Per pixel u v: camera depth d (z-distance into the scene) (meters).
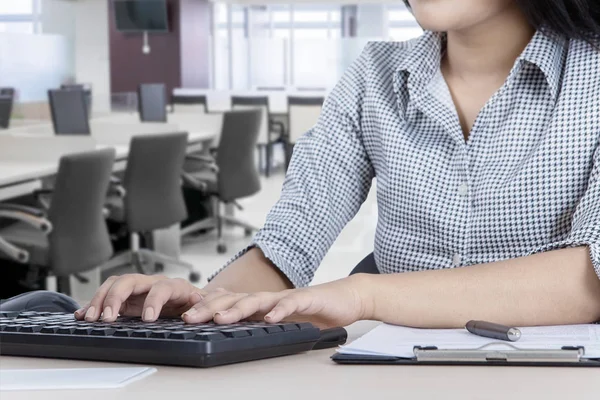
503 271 1.05
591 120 1.20
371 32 19.20
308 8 20.69
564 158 1.21
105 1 17.08
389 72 1.41
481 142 1.27
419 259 1.31
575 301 1.03
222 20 19.53
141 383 0.74
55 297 1.15
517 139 1.25
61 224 4.38
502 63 1.27
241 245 7.57
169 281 1.03
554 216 1.23
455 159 1.28
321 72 18.36
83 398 0.68
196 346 0.80
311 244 1.39
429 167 1.30
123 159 6.50
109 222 6.09
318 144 1.45
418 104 1.30
